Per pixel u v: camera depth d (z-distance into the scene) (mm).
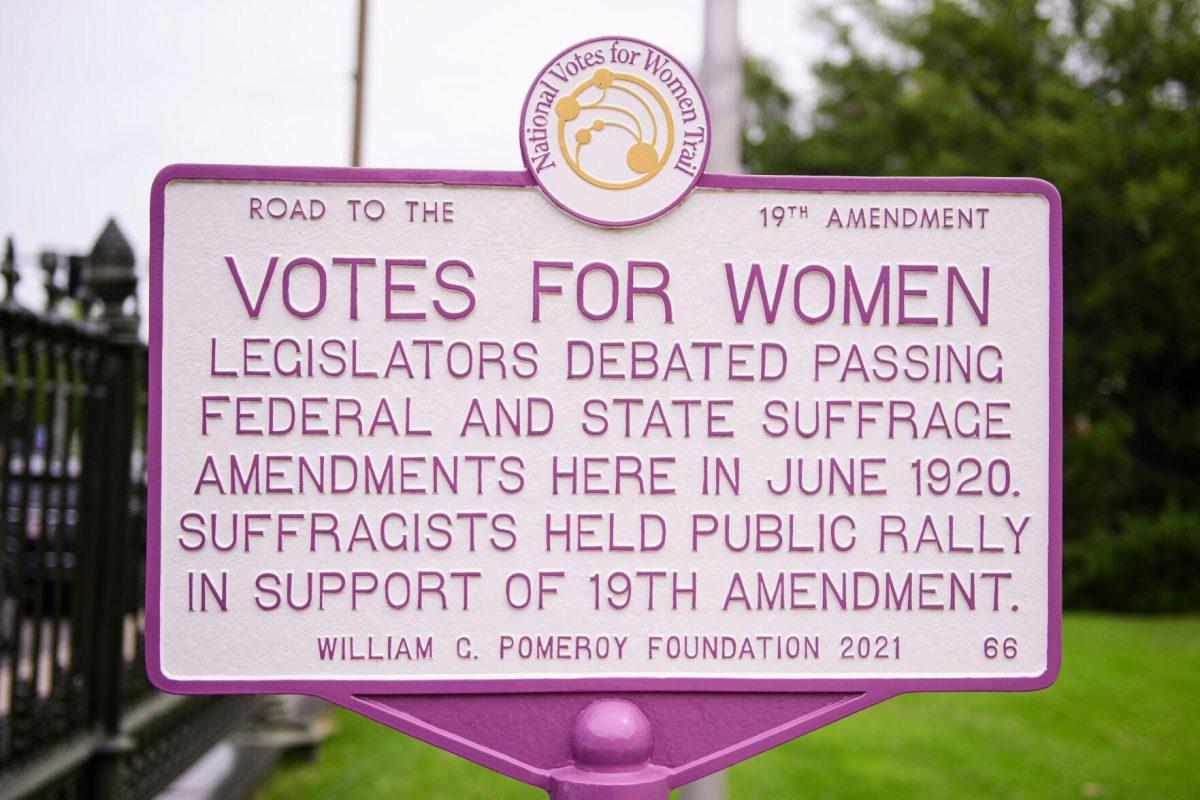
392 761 6117
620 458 2133
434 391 2125
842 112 21703
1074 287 16391
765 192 2176
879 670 2129
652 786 2012
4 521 3279
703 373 2150
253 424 2100
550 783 2062
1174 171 15484
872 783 5836
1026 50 17766
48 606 5066
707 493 2135
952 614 2139
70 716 3793
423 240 2145
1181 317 15406
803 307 2166
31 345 3449
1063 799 5637
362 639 2092
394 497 2111
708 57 2553
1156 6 16922
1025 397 2170
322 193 2139
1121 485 15992
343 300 2131
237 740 5938
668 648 2115
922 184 2180
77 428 3895
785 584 2129
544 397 2133
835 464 2146
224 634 2074
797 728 2119
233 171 2121
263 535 2090
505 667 2100
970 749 6684
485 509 2119
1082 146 15742
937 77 18000
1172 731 7250
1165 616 15312
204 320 2107
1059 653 2137
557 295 2146
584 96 2156
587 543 2121
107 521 4121
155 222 2104
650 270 2160
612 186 2150
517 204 2154
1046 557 2150
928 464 2156
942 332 2174
